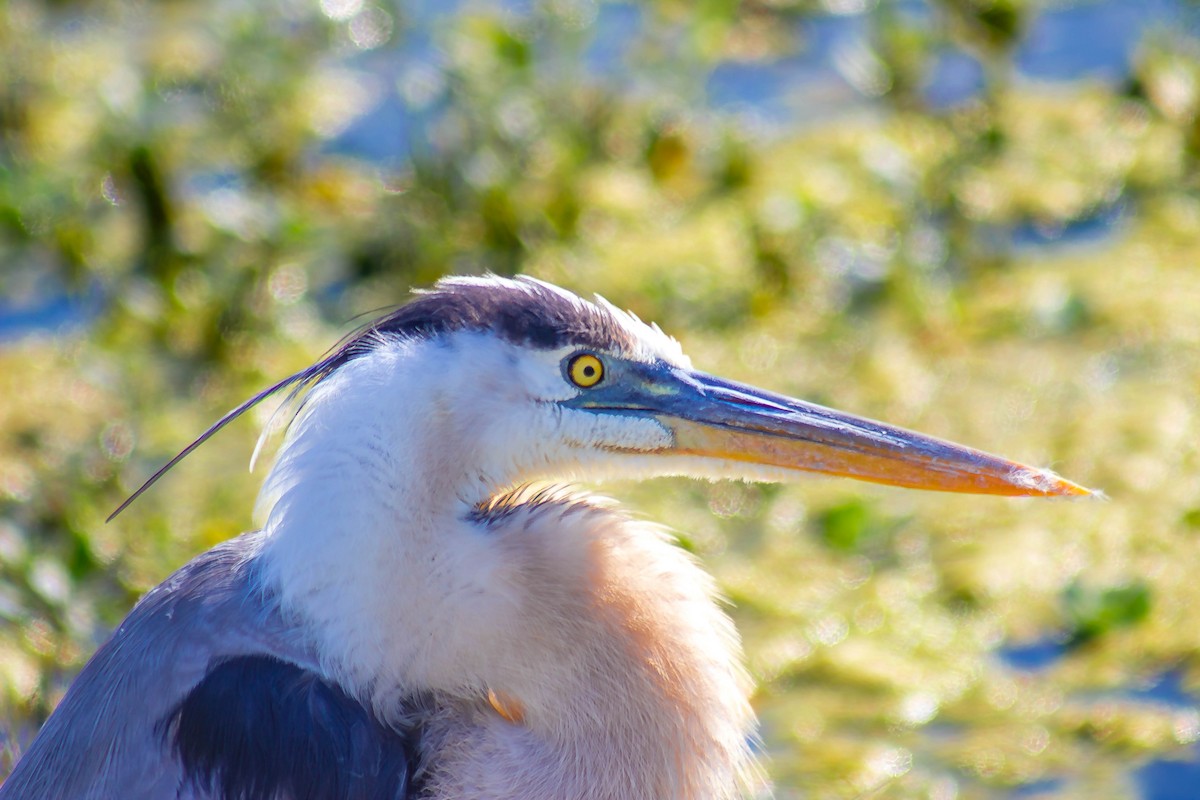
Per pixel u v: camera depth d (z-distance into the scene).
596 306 6.60
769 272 13.58
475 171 14.03
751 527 11.37
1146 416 11.89
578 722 6.28
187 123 16.28
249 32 17.02
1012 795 8.91
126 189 14.54
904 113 15.68
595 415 6.54
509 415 6.36
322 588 6.10
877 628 10.36
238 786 6.07
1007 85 15.83
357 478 6.06
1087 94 16.05
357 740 6.12
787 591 10.73
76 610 9.38
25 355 13.56
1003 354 12.79
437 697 6.31
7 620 9.29
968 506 11.37
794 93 16.53
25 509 11.00
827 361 12.84
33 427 12.48
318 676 6.17
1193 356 12.48
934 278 13.72
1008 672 9.91
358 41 17.62
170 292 13.64
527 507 6.42
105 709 6.33
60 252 14.55
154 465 12.07
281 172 15.43
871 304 13.45
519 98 14.85
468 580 6.16
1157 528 10.85
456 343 6.27
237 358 13.30
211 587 6.41
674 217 14.61
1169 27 16.36
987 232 14.38
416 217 14.25
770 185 14.76
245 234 13.88
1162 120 15.38
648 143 15.23
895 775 9.13
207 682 6.19
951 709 9.66
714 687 6.51
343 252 14.37
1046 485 6.64
